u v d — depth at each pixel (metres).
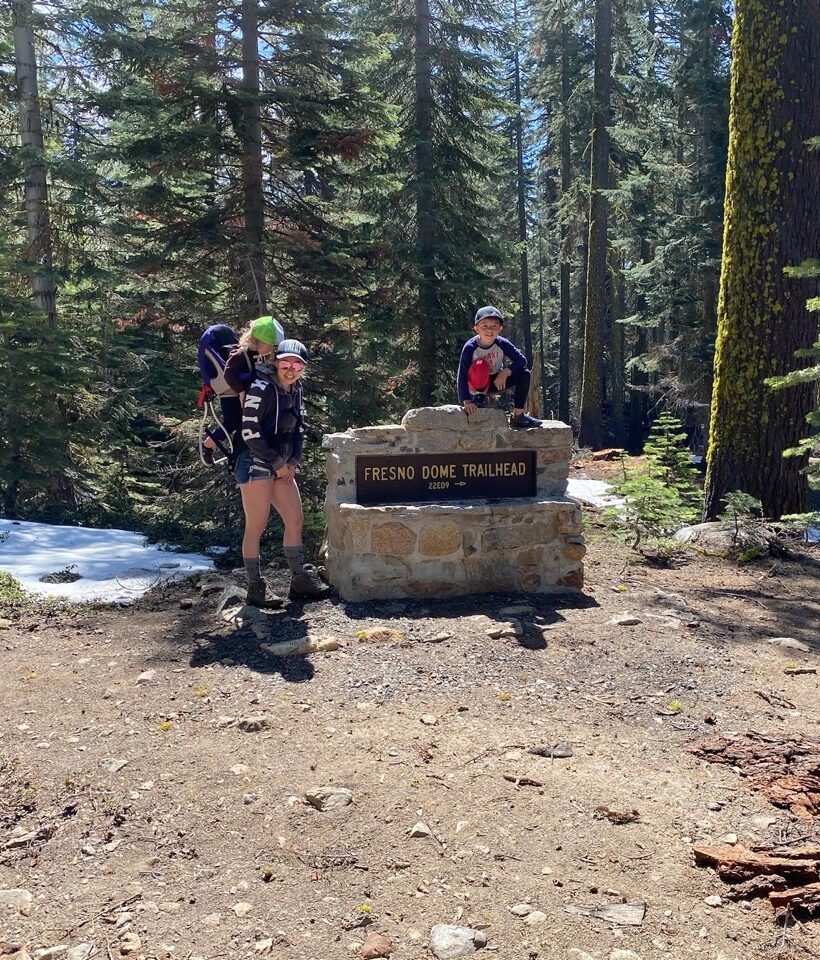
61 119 13.97
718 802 3.41
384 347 15.39
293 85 13.70
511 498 6.45
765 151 9.04
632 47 25.81
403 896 2.82
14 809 3.39
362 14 18.77
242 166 13.28
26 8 12.34
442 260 17.11
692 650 5.29
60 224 13.98
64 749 3.91
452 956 2.53
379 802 3.37
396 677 4.69
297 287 13.49
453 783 3.53
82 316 14.88
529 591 6.43
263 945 2.59
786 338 9.16
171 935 2.64
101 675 4.87
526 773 3.62
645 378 35.19
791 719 4.30
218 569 7.67
